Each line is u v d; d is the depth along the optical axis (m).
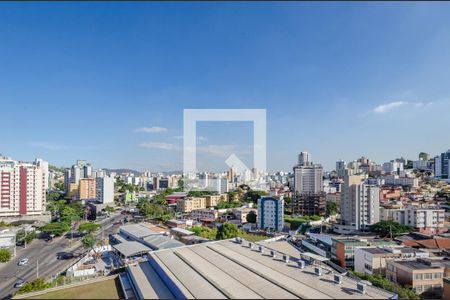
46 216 130.38
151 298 34.12
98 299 37.47
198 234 94.81
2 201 125.44
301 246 82.69
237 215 130.62
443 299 47.50
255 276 36.78
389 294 31.78
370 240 72.94
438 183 181.88
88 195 196.50
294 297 30.88
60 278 59.06
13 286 60.84
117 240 91.12
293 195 140.12
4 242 83.00
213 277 36.44
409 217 99.56
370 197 102.31
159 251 49.19
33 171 131.88
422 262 53.81
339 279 34.81
